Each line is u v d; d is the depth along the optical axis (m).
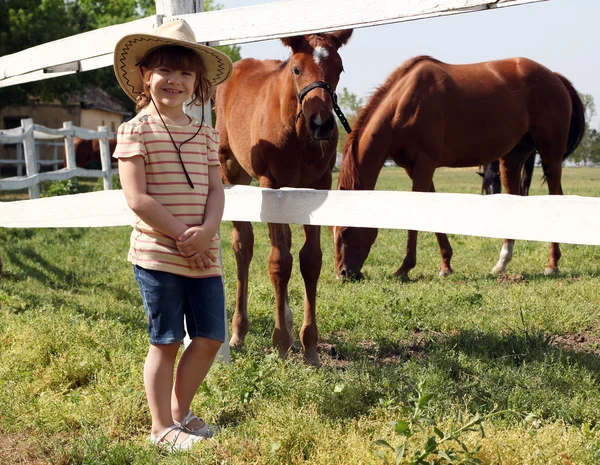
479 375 3.45
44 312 4.75
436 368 3.45
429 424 2.42
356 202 2.93
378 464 2.27
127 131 2.60
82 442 2.63
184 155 2.66
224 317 2.80
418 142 6.92
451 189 19.11
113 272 7.20
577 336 4.51
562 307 5.02
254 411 2.91
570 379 3.35
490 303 5.39
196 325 2.72
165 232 2.59
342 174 6.76
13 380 3.36
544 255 8.08
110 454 2.53
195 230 2.59
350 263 6.73
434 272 7.48
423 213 2.72
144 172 2.62
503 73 7.53
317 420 2.67
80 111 28.72
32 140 11.62
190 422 2.75
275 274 4.02
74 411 2.96
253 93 4.45
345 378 3.23
